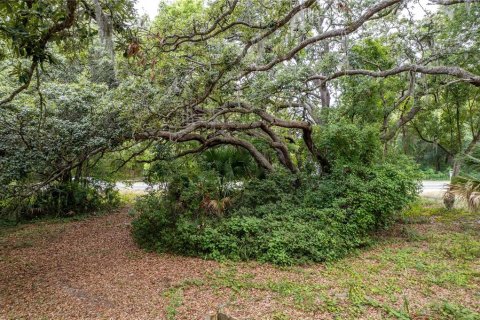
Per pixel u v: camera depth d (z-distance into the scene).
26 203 11.16
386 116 10.97
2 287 5.77
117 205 13.88
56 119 7.73
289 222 7.36
